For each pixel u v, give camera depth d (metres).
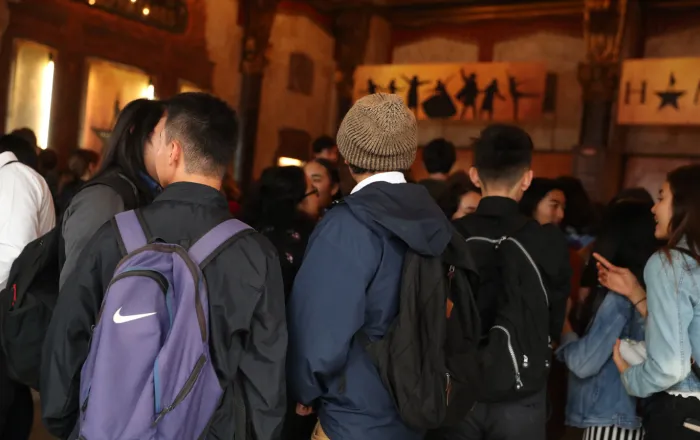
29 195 2.39
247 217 2.57
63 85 8.70
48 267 1.99
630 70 10.42
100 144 9.26
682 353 1.85
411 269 1.67
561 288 2.21
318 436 1.79
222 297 1.47
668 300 1.87
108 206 1.95
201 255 1.47
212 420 1.48
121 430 1.29
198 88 11.04
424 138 13.38
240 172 11.80
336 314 1.60
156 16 10.07
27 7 8.14
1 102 7.88
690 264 1.88
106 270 1.49
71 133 8.88
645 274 1.97
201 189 1.58
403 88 11.91
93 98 9.22
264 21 11.65
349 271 1.62
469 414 2.13
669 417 1.94
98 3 9.07
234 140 1.65
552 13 12.40
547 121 12.44
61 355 1.46
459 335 1.83
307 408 1.83
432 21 13.46
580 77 10.97
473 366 1.82
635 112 10.41
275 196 2.50
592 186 10.83
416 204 1.72
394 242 1.69
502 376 2.00
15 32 8.02
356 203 1.68
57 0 8.54
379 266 1.67
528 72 11.14
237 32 11.84
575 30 12.27
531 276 2.08
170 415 1.33
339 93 13.14
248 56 11.78
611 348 2.30
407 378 1.62
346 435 1.67
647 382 1.92
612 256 2.45
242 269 1.51
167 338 1.34
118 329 1.32
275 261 1.59
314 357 1.59
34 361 1.92
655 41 11.80
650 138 11.77
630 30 11.32
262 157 12.14
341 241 1.65
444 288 1.72
